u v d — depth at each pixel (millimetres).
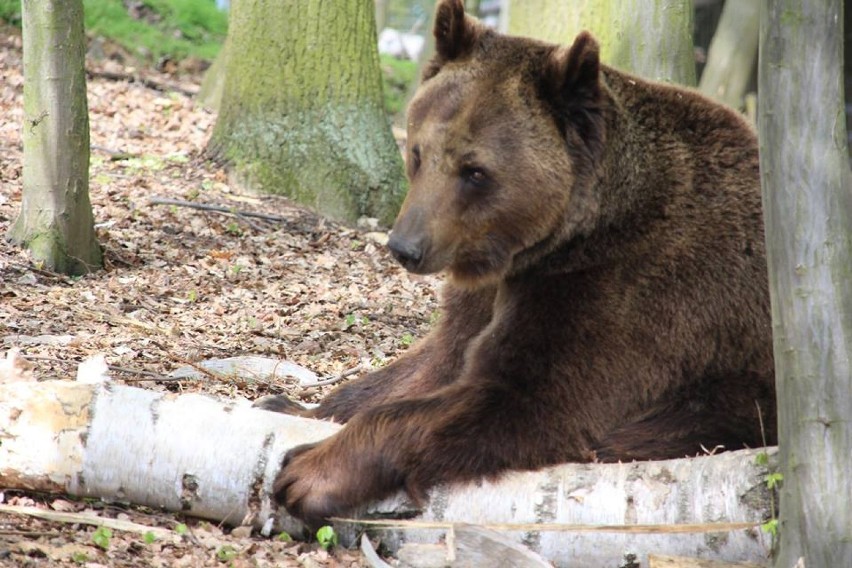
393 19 57344
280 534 9953
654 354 10250
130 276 18766
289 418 10266
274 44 25344
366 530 9867
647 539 9273
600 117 10258
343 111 25438
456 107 10250
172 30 38562
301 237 22969
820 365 7988
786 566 8258
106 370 10320
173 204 22859
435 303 20031
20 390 9766
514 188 10156
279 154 25203
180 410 9922
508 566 8930
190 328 16328
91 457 9711
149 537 9219
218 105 31172
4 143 25594
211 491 9836
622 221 10367
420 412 10031
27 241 18469
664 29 21000
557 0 23406
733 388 10445
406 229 10109
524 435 9883
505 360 10234
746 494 9062
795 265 7996
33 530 9141
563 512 9438
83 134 18391
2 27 34000
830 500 8031
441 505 9750
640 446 10234
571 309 10250
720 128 10758
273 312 17875
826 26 7809
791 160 7922
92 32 35844
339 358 16062
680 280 10281
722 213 10414
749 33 34344
